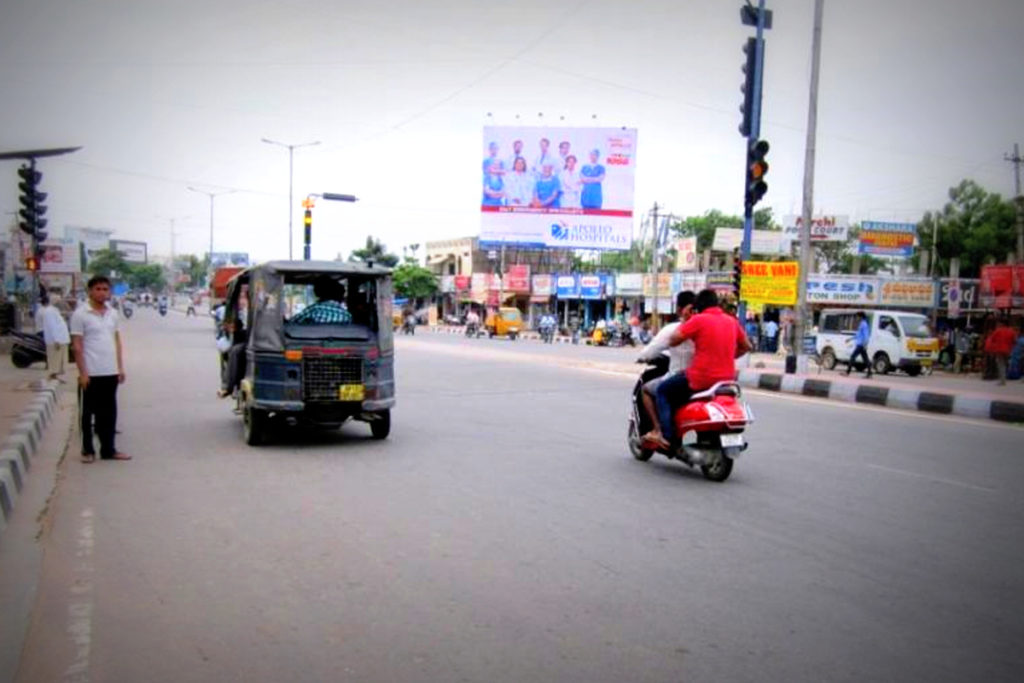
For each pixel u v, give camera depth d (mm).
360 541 5664
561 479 7840
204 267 130000
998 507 7043
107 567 5102
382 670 3682
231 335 11039
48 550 5441
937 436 11297
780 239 42125
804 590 4828
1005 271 26875
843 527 6277
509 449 9461
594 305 51094
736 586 4871
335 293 10172
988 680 3686
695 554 5500
